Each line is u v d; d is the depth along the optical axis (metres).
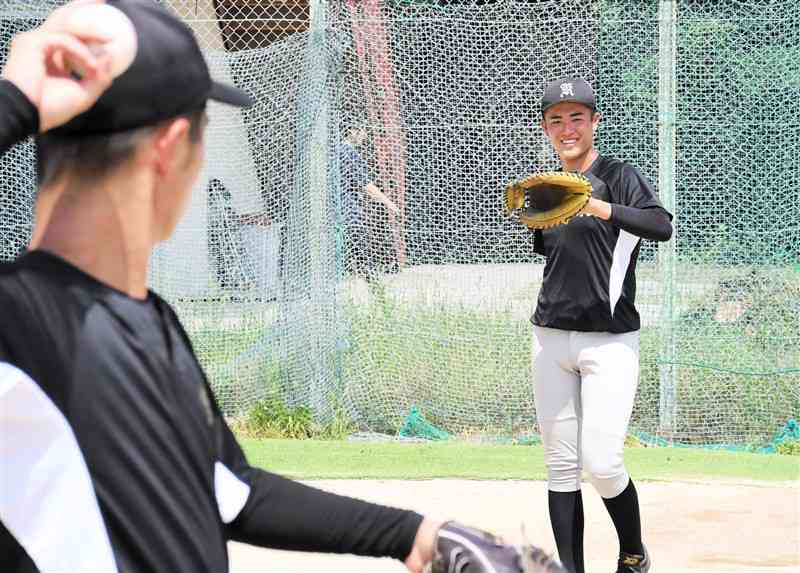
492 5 17.30
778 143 16.52
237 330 16.73
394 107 16.94
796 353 16.28
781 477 14.43
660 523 12.34
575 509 10.12
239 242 16.64
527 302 16.84
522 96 17.12
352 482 14.02
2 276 3.00
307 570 10.56
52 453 2.94
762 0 17.30
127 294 3.09
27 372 2.93
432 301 16.81
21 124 2.95
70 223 3.05
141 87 3.00
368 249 16.70
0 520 2.95
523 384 16.70
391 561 10.91
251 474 3.58
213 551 3.14
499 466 14.81
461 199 17.03
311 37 16.16
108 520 2.96
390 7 17.83
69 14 3.10
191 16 18.53
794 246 16.38
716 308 16.42
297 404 16.52
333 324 16.45
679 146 16.81
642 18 17.23
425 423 16.61
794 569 10.55
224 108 16.50
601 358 9.79
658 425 16.41
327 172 16.25
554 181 9.24
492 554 3.36
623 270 9.77
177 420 3.09
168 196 3.17
